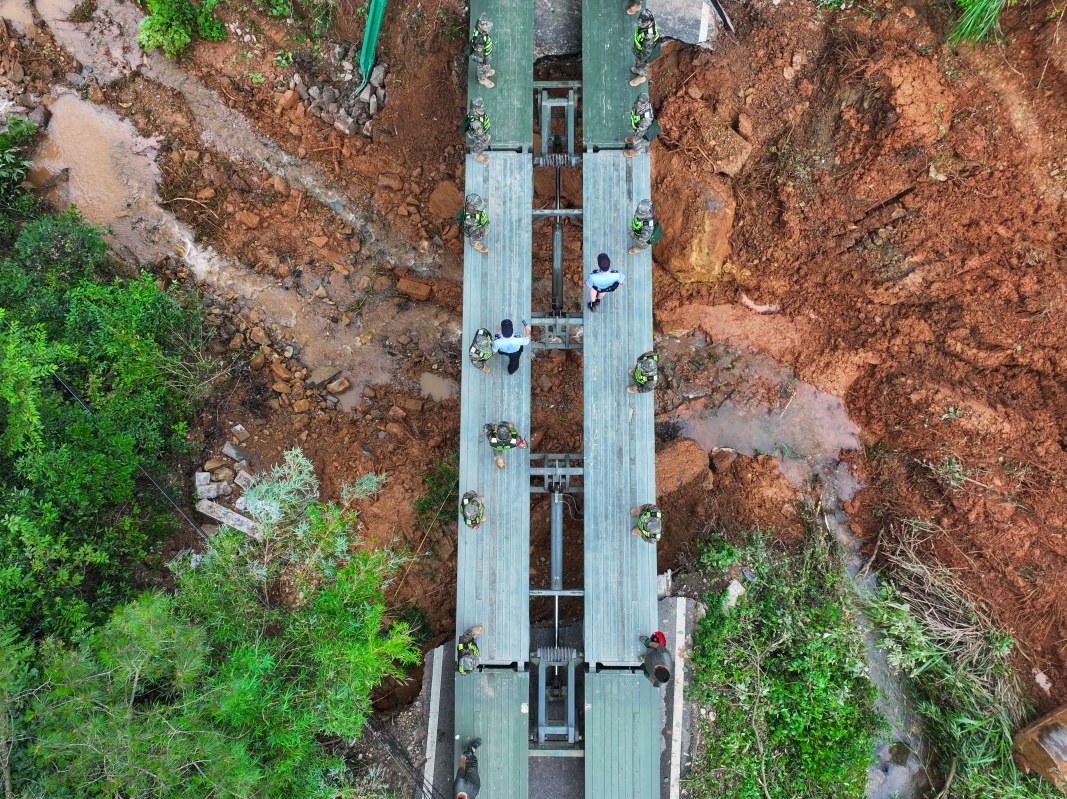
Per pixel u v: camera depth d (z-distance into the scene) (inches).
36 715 259.3
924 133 402.3
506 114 374.6
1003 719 365.1
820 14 417.1
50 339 388.2
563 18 414.0
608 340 362.9
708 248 435.5
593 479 357.7
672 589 407.5
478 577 352.8
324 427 455.5
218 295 466.3
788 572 409.1
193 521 420.8
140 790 253.1
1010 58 394.0
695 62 424.8
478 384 361.1
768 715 379.9
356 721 313.1
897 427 432.8
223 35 463.5
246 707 293.1
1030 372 417.4
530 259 367.9
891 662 388.2
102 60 470.0
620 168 370.0
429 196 468.4
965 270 417.7
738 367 462.3
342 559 405.7
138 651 275.6
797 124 429.7
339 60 466.6
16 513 331.9
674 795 369.7
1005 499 407.2
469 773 324.2
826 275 446.9
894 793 375.2
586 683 348.2
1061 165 393.4
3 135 450.0
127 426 402.0
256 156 474.0
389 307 472.7
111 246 459.5
